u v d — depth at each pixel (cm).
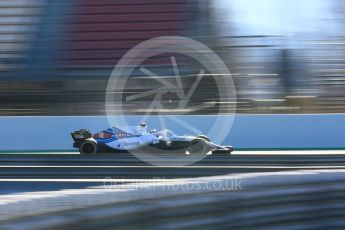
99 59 7056
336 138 5972
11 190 2747
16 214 1179
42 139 6175
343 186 1642
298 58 6762
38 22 7650
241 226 1473
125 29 7481
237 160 3869
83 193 1415
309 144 6006
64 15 7738
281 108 6262
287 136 6047
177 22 7500
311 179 1617
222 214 1449
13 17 7731
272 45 6962
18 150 6191
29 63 6994
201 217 1416
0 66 6944
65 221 1158
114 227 1260
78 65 6962
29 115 6353
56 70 6862
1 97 6488
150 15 7631
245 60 6750
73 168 3266
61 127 6162
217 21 7456
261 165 3850
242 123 6116
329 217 1614
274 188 1557
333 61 6725
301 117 6022
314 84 6450
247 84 6456
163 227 1346
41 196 1379
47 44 7312
